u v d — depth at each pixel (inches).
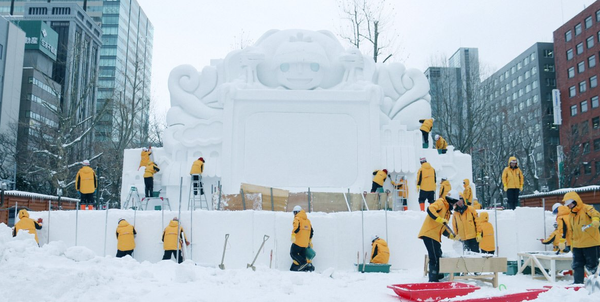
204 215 575.2
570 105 2667.3
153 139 1903.3
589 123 2516.0
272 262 563.8
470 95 1710.1
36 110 2357.3
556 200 987.3
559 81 2755.9
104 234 581.0
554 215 586.2
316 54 860.0
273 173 831.1
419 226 590.2
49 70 2743.6
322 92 845.8
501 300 345.1
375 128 839.7
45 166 1412.4
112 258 408.5
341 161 837.8
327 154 838.5
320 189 819.4
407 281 446.3
